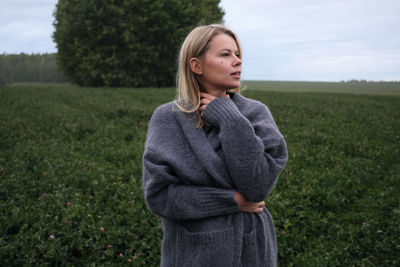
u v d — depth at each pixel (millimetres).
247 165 1357
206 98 1543
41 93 18812
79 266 2988
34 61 63688
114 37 28672
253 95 21812
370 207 4488
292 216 4191
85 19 27719
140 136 8344
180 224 1489
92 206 4039
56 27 30828
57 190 4547
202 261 1383
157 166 1447
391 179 5469
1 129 8297
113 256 3168
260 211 1508
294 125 10828
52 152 6484
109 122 10156
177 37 28781
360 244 3555
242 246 1466
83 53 29219
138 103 14461
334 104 17906
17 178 4926
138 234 3529
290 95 23562
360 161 6684
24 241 3082
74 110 12094
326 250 3475
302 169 5809
